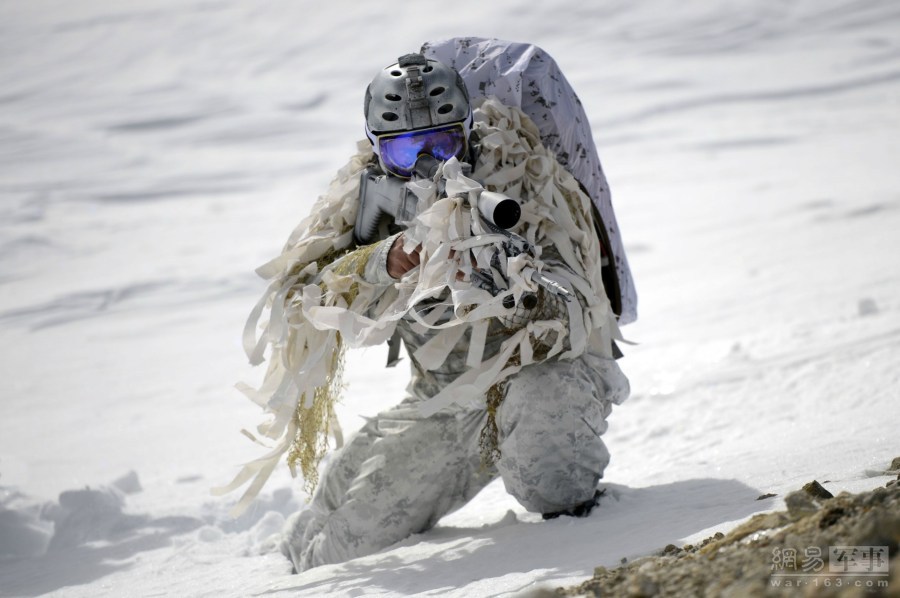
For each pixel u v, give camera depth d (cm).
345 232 1309
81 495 1723
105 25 19150
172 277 4988
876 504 788
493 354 1227
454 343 1207
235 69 15962
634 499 1276
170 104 12975
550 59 1358
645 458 1714
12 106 13988
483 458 1276
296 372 1259
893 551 693
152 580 1395
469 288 1109
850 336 2256
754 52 12619
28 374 3412
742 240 4253
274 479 1952
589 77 11962
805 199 4950
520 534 1212
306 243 1277
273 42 17275
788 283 3259
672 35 14188
